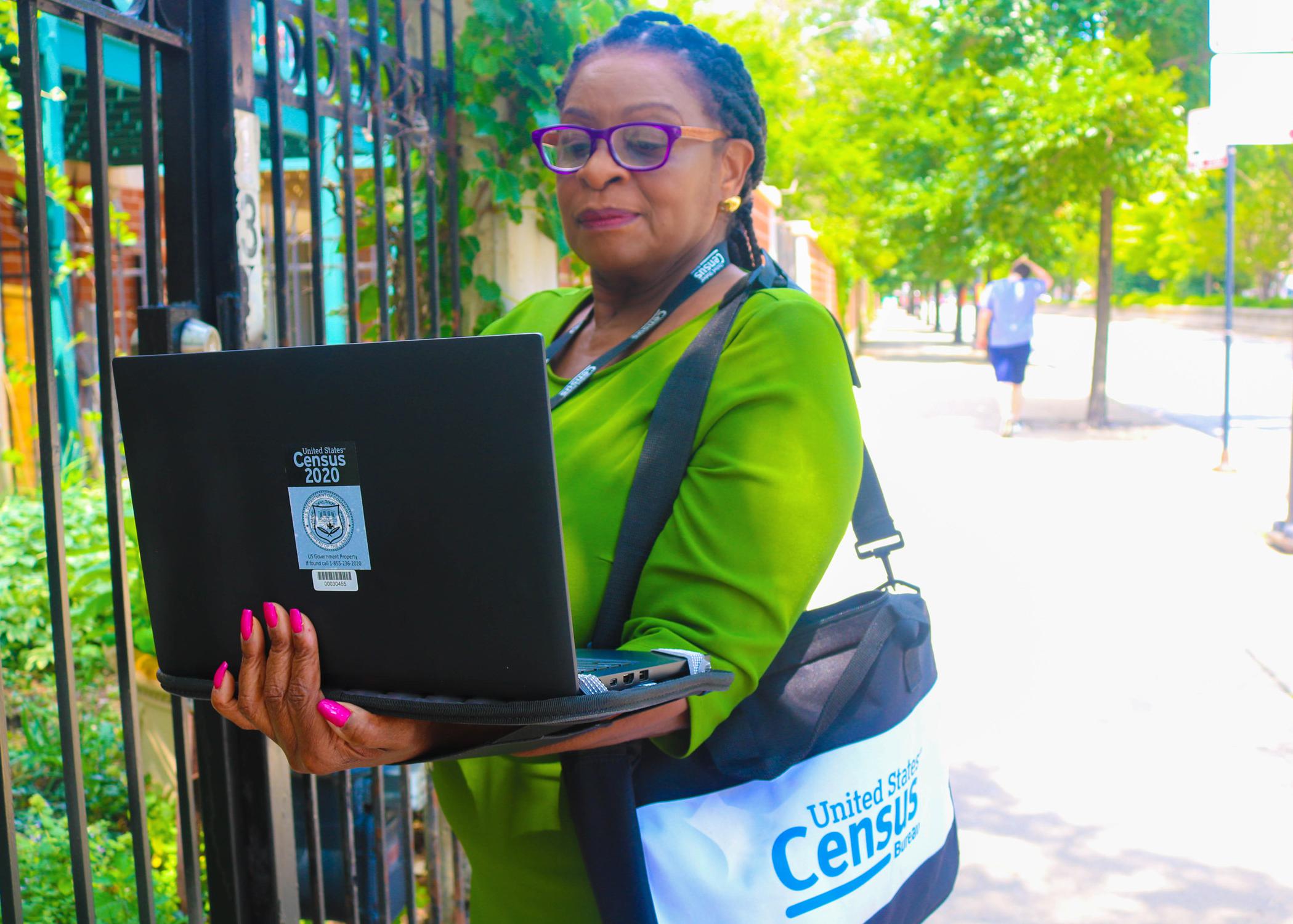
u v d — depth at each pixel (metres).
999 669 4.79
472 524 1.01
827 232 22.28
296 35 1.92
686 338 1.40
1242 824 3.52
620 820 1.30
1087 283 97.62
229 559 1.12
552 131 1.49
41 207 1.42
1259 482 9.14
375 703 1.05
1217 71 7.19
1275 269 51.12
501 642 1.02
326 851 2.46
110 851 2.60
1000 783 3.79
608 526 1.34
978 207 13.45
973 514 7.89
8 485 4.68
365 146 2.84
